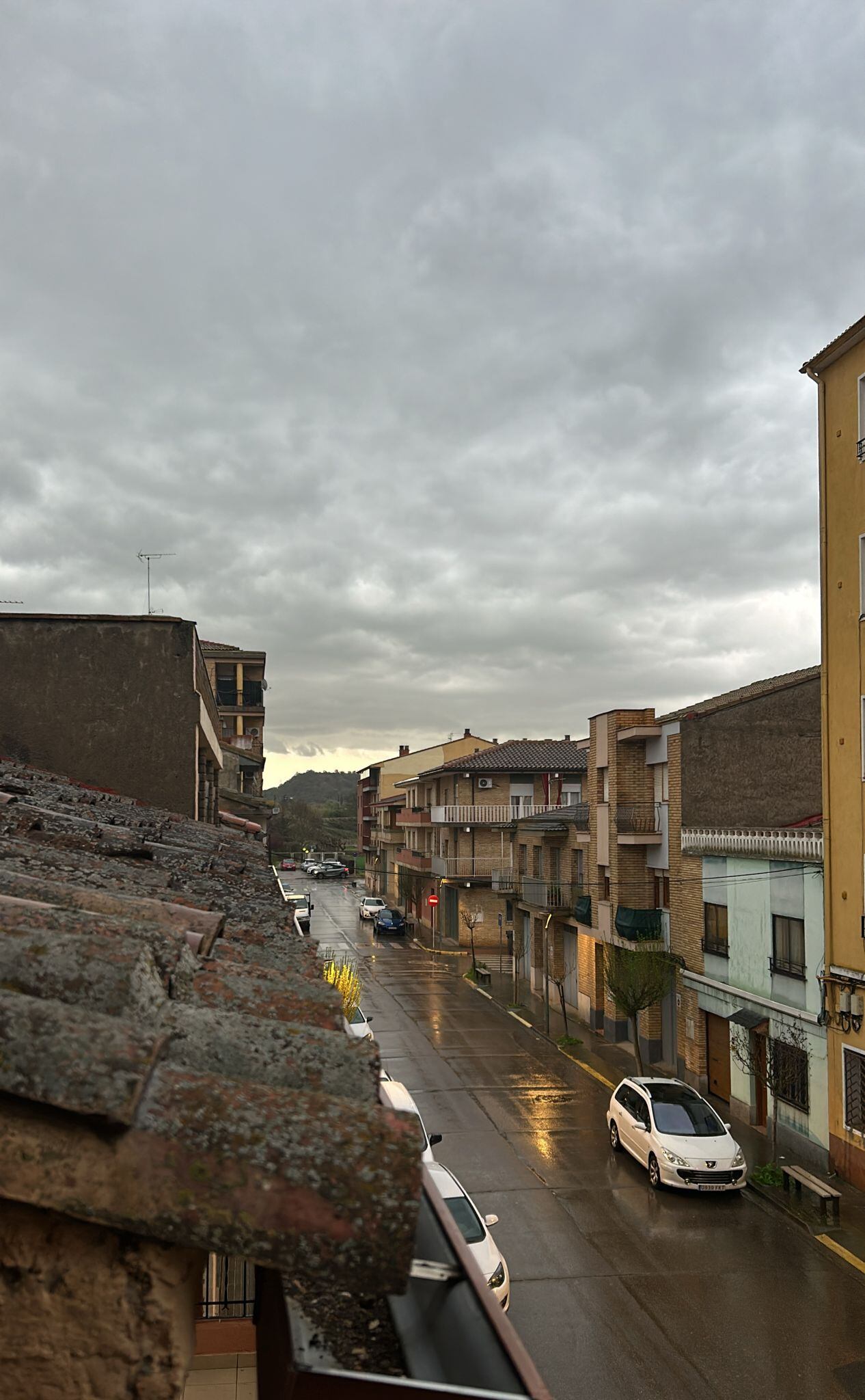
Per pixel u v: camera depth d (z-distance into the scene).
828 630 17.58
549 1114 20.22
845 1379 10.27
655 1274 12.78
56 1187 1.38
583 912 29.41
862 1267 13.03
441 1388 1.33
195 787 12.98
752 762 22.22
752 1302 12.04
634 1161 17.33
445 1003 32.88
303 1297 1.60
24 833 5.61
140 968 1.92
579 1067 24.27
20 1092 1.42
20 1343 1.44
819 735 20.88
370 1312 1.58
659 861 25.16
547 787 48.53
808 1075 17.36
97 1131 1.44
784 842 18.41
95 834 6.23
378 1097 1.89
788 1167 15.54
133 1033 1.59
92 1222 1.42
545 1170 16.80
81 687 12.95
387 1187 1.46
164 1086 1.53
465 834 46.69
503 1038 27.52
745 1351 10.82
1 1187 1.37
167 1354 1.45
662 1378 10.23
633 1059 25.19
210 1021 2.00
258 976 2.71
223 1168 1.43
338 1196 1.43
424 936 51.22
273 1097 1.58
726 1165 15.50
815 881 17.33
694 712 24.19
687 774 23.80
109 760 12.85
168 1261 1.47
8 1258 1.45
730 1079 20.84
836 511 17.52
